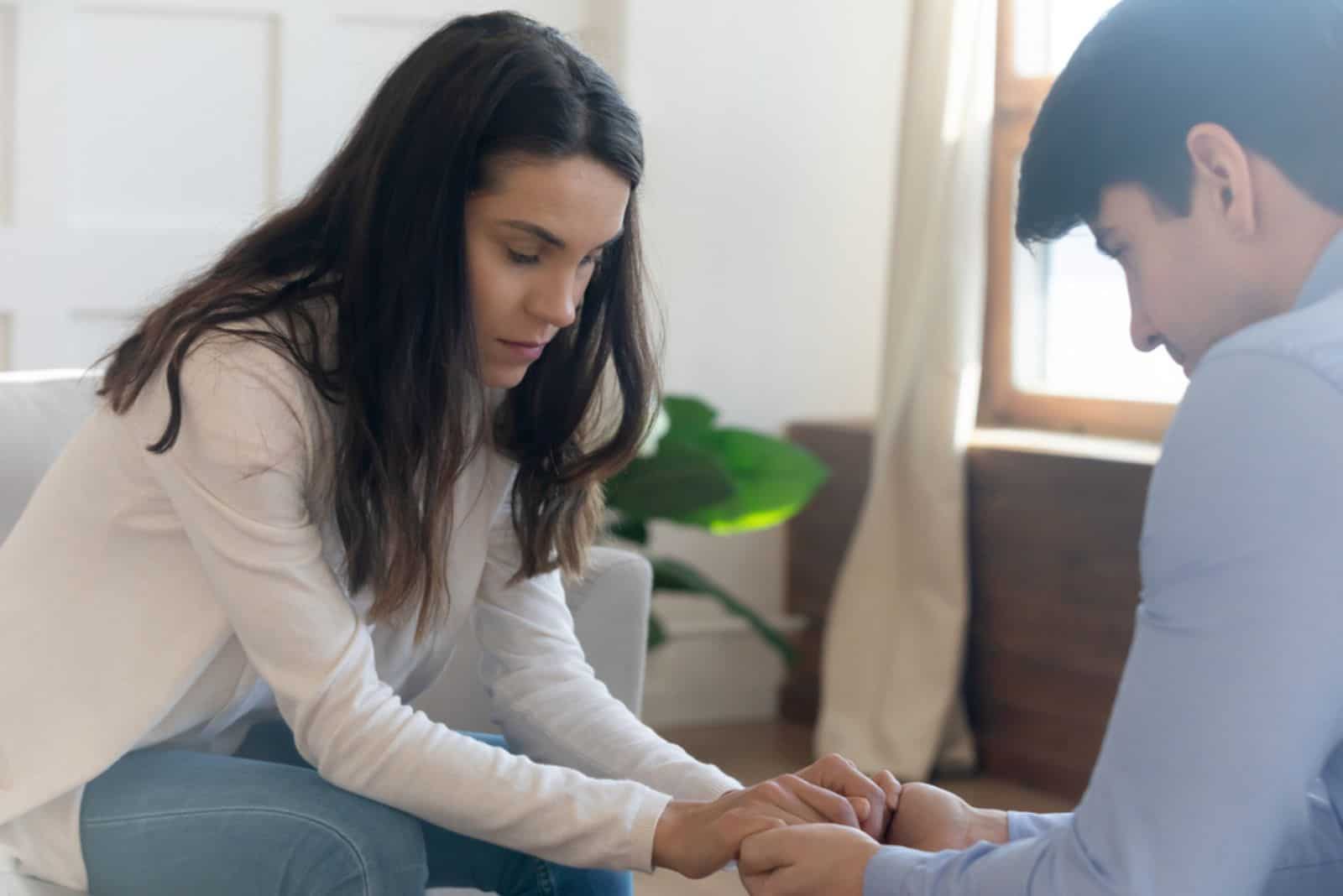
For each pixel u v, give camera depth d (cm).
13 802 124
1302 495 85
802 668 360
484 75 121
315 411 126
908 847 127
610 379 174
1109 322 319
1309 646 84
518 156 121
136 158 297
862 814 125
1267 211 92
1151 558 91
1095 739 288
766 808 120
